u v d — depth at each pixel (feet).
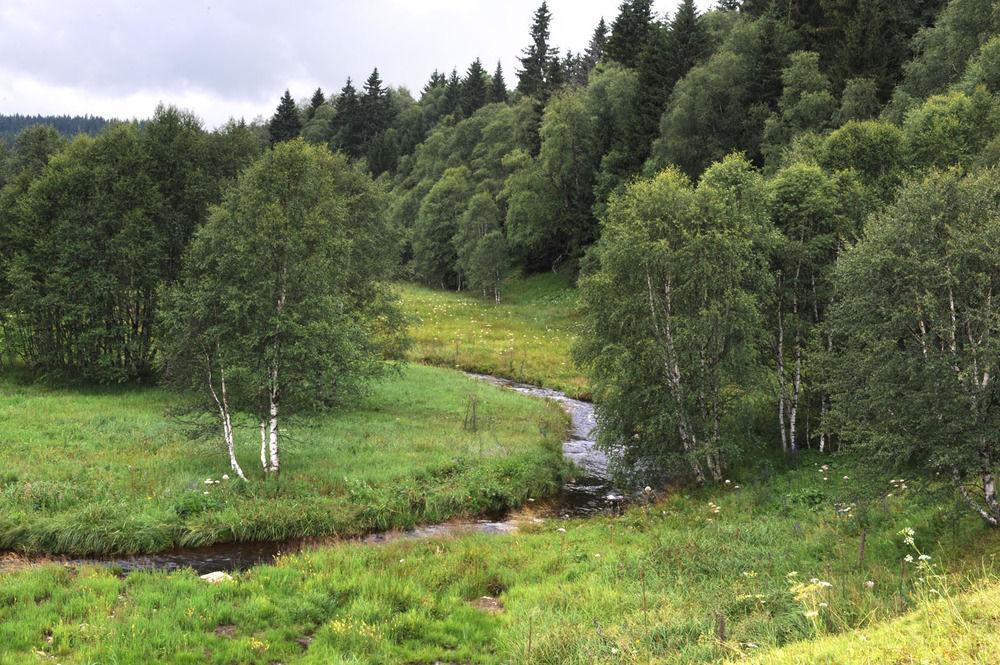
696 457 81.00
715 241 78.28
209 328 74.13
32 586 46.98
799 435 97.96
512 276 313.32
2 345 130.72
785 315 89.56
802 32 242.17
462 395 136.36
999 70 140.67
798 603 38.75
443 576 53.62
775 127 196.24
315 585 50.08
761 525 63.05
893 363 52.13
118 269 119.55
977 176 56.90
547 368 175.94
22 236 120.47
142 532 61.46
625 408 84.17
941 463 50.11
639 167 251.80
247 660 38.86
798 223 88.99
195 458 80.94
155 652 38.22
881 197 93.50
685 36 269.03
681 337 79.20
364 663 38.55
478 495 80.94
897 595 36.68
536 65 411.54
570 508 82.89
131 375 127.24
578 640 38.65
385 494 75.72
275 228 74.95
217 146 134.31
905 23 230.48
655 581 50.26
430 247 339.77
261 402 79.71
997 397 50.16
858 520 60.39
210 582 50.62
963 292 50.88
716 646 33.65
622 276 85.46
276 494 72.33
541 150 290.76
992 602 27.63
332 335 77.25
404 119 494.59
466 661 40.52
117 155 125.70
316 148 131.64
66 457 77.46
